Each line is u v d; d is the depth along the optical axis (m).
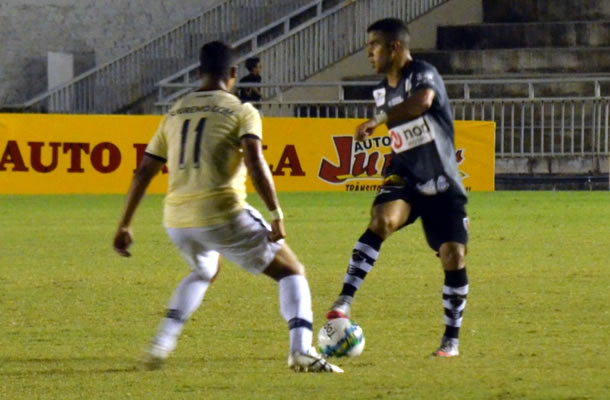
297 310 19.75
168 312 20.61
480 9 95.38
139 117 65.75
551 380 19.41
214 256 20.70
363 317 26.52
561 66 90.38
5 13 104.69
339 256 38.81
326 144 66.81
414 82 21.66
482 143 68.69
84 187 65.44
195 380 19.53
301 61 89.00
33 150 65.00
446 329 21.98
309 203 60.16
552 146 73.88
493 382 19.25
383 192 22.25
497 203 61.09
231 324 25.56
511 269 35.00
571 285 31.53
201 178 19.41
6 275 34.22
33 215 54.38
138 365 20.72
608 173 73.50
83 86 96.44
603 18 94.19
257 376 19.83
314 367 19.84
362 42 89.81
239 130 19.39
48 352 22.34
